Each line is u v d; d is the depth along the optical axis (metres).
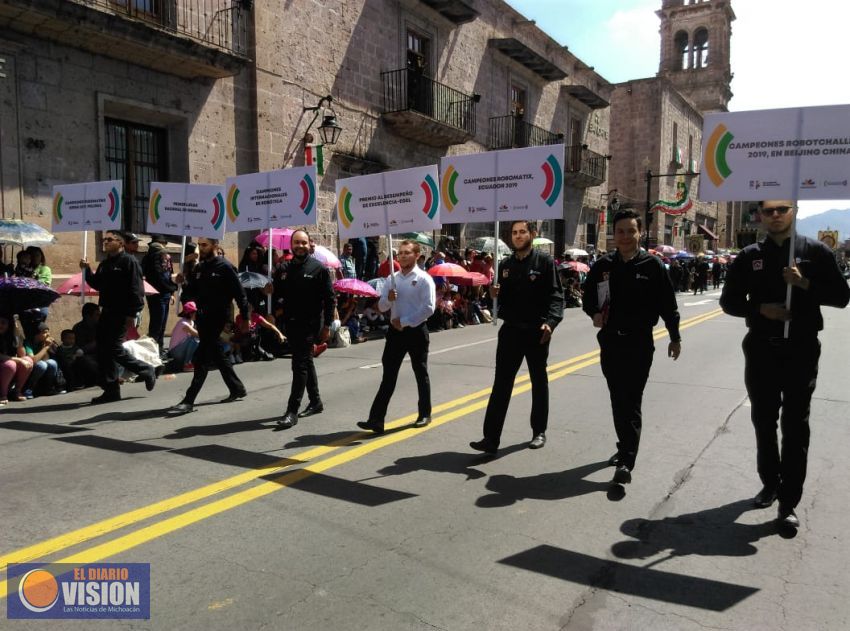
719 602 2.93
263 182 7.41
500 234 22.91
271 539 3.52
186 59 11.70
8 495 4.12
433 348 11.37
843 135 3.70
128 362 7.03
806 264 3.68
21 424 5.95
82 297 8.22
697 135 45.31
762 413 3.91
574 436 5.59
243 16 13.67
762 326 3.78
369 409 6.55
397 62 18.39
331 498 4.11
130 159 12.16
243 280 10.07
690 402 6.93
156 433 5.62
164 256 10.42
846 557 3.38
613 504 4.07
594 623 2.75
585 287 4.59
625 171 38.91
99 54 11.18
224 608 2.83
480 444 5.00
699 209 47.00
